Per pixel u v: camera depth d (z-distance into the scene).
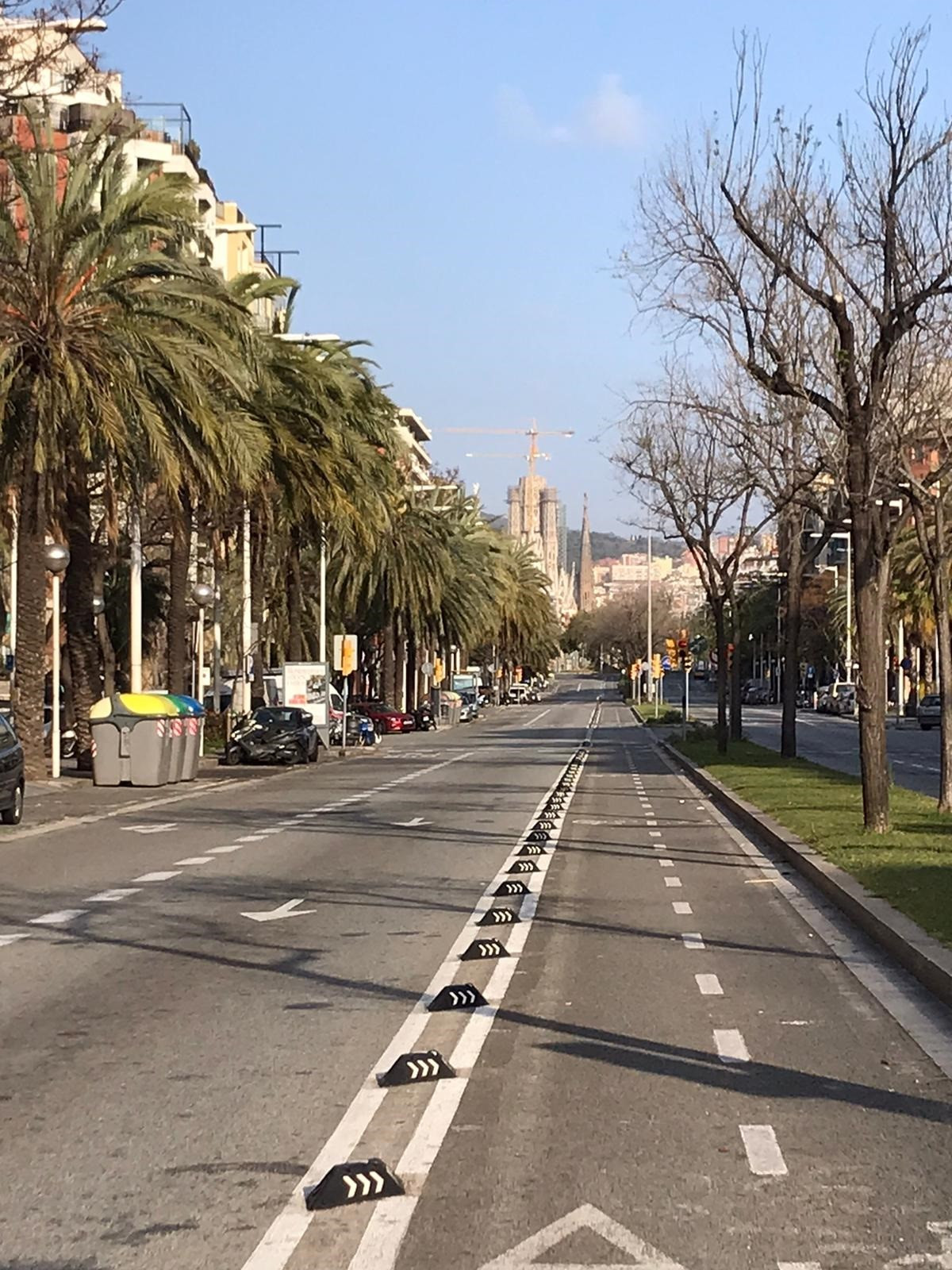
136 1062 8.30
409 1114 7.20
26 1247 5.47
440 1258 5.32
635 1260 5.29
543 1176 6.24
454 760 46.62
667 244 20.48
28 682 32.22
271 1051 8.55
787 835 19.69
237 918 13.81
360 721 57.44
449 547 78.94
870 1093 7.58
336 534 58.09
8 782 22.89
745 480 34.66
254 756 42.81
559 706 133.50
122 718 32.25
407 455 66.62
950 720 22.73
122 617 56.50
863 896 13.66
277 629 64.81
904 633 93.31
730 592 43.56
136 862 18.58
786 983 10.56
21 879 16.92
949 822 20.69
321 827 23.42
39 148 24.42
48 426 27.81
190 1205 5.91
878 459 20.23
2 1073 8.06
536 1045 8.68
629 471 43.94
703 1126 6.99
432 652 94.62
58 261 27.56
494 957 11.62
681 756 43.22
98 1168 6.39
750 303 19.83
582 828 23.20
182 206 28.61
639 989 10.35
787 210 19.44
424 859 18.80
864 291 20.36
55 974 11.00
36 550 31.16
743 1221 5.69
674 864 18.20
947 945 10.97
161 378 28.23
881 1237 5.52
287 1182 6.20
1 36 19.88
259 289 38.28
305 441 38.28
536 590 127.00
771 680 152.50
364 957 11.67
